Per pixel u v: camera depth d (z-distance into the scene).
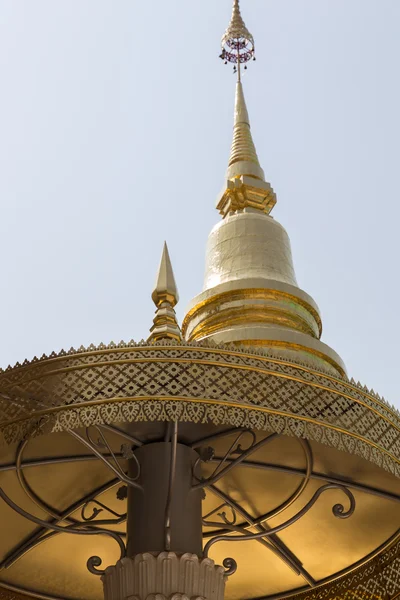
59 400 10.80
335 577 14.31
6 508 13.16
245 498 13.48
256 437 12.35
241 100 19.62
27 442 12.06
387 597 13.55
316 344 14.70
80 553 14.05
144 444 12.26
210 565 11.35
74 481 12.97
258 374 11.02
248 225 16.88
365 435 11.31
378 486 12.95
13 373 11.25
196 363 10.93
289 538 13.96
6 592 14.21
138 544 11.60
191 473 12.09
